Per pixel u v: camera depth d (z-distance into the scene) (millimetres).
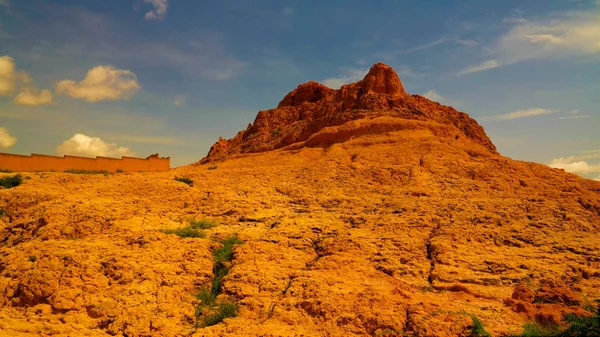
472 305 15719
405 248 19938
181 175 32844
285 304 15875
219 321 15695
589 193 28188
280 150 39969
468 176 29828
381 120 36812
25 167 34688
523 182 29047
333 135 37406
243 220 24062
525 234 21578
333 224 22734
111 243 19453
